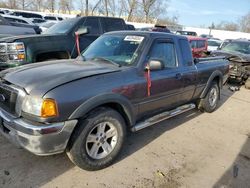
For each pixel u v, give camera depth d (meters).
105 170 3.32
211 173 3.46
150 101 3.86
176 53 4.45
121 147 3.48
